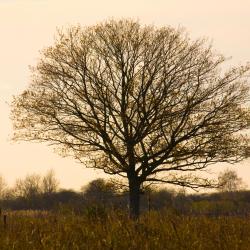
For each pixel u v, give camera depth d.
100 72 91.12
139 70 90.94
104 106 89.00
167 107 88.56
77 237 28.03
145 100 89.00
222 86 89.81
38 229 29.42
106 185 86.69
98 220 32.34
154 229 29.56
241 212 37.50
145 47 90.69
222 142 86.94
